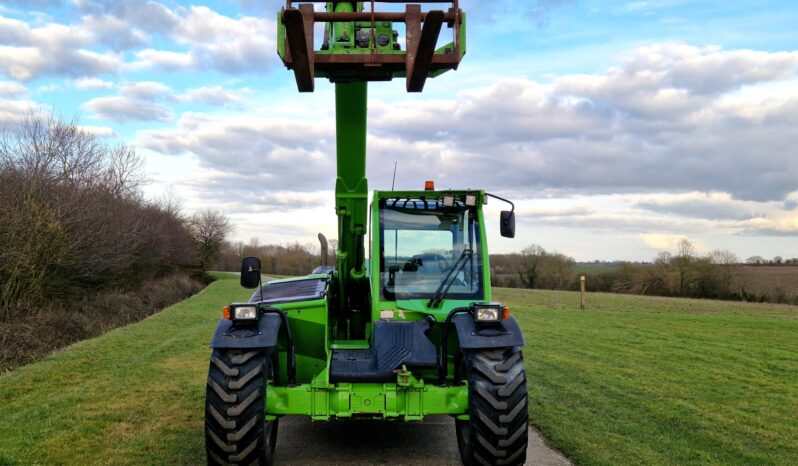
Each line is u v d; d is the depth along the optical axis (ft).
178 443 18.44
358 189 18.40
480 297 18.06
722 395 27.17
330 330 20.02
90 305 64.64
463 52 15.28
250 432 14.60
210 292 118.21
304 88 16.10
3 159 56.13
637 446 19.08
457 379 16.99
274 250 236.63
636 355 39.29
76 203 59.67
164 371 31.19
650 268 135.44
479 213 18.60
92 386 27.12
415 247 18.38
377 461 17.52
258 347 15.01
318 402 15.60
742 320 66.44
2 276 52.24
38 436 18.85
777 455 18.57
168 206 135.33
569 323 61.26
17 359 41.52
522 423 15.15
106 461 16.62
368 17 14.78
